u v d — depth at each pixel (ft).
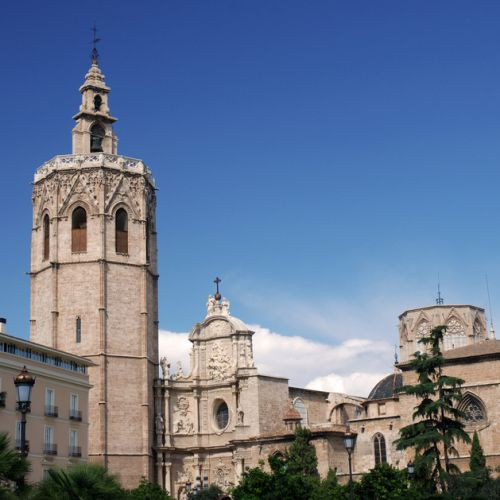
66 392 287.28
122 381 352.08
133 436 349.20
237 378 362.74
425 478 242.78
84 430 293.84
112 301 357.61
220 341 379.14
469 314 426.92
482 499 208.23
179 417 374.43
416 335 428.97
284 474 213.05
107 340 352.28
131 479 344.08
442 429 248.52
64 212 364.99
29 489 124.36
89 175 366.84
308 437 329.11
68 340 353.10
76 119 390.01
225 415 374.02
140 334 360.89
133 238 369.71
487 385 301.43
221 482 364.99
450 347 423.23
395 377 414.00
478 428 302.04
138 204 374.22
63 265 360.89
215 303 385.50
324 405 394.93
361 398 411.34
